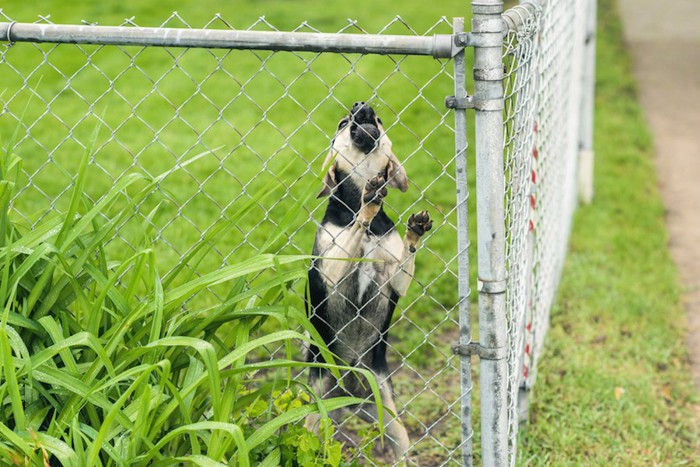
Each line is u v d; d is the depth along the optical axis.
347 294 4.51
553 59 6.14
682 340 7.66
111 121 13.39
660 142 14.27
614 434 6.00
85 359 3.77
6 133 12.56
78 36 3.79
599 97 16.42
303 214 9.51
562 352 7.12
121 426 3.45
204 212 9.62
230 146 12.35
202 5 23.16
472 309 7.95
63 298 3.85
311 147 12.23
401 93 15.20
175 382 3.82
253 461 3.76
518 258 4.46
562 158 7.97
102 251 3.85
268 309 3.70
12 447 3.42
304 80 16.31
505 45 3.68
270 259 3.60
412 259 4.43
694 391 6.75
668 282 8.76
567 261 9.09
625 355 7.21
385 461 5.39
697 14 24.38
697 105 16.42
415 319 7.67
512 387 4.38
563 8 6.80
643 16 24.39
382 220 4.49
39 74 16.06
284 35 3.62
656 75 18.58
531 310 5.80
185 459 3.30
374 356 4.70
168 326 3.77
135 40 3.76
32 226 4.21
